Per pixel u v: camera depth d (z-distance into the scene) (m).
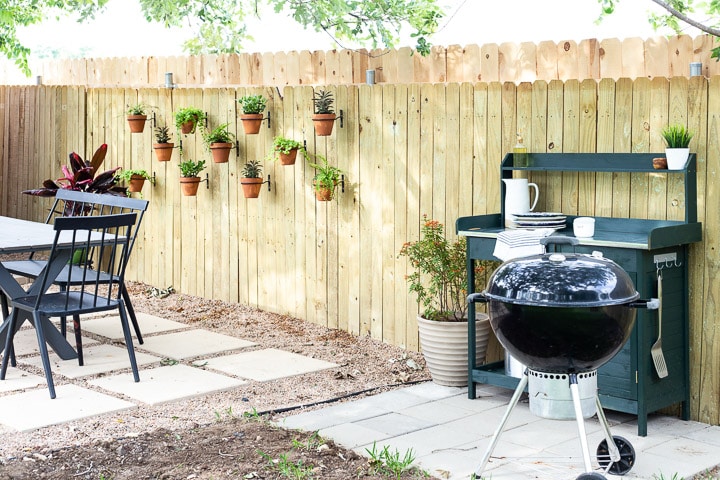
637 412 4.48
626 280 3.54
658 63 5.12
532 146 5.40
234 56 7.55
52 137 9.12
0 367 5.65
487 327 5.33
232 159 7.46
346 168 6.58
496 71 5.81
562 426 4.63
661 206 4.86
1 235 5.54
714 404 4.71
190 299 7.86
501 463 4.06
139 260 8.52
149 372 5.61
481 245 5.09
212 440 4.26
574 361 3.49
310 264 6.93
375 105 6.33
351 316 6.66
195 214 7.87
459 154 5.82
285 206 7.08
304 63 7.02
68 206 8.04
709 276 4.70
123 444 4.19
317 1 7.62
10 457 4.05
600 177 5.11
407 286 6.21
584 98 5.13
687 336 4.76
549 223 5.07
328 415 4.82
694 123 4.69
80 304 5.30
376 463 3.99
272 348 6.28
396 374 5.70
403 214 6.21
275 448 4.15
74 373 5.54
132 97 8.29
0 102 9.52
